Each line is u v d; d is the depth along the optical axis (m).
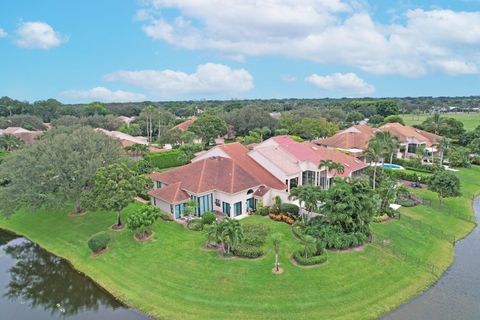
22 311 28.11
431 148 80.44
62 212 46.91
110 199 37.91
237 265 31.66
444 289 29.75
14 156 44.56
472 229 43.56
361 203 35.84
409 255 34.47
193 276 30.19
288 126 114.88
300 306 26.19
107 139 49.69
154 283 29.62
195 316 25.44
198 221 40.59
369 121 153.38
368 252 34.19
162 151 81.81
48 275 33.47
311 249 32.31
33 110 159.00
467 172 70.94
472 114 195.88
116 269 32.38
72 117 133.50
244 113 121.62
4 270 34.69
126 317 26.28
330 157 59.28
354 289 28.39
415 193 55.28
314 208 39.97
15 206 42.09
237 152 55.44
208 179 46.31
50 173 41.69
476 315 26.09
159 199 45.31
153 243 36.56
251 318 25.00
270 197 46.66
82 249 37.03
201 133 104.06
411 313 26.28
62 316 27.20
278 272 30.34
